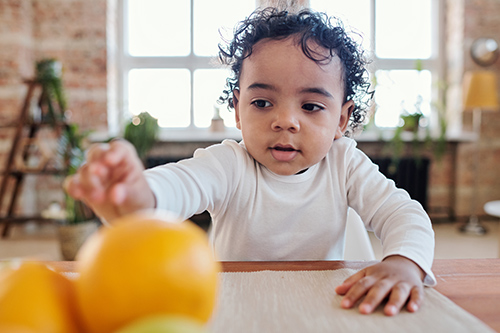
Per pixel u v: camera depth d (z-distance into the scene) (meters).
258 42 0.72
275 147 0.71
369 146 3.80
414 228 0.63
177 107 4.08
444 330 0.38
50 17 3.69
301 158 0.72
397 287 0.46
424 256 0.55
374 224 0.77
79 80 3.71
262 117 0.71
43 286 0.23
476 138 3.63
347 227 1.05
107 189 0.39
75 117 3.72
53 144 3.67
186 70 4.05
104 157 0.37
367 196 0.81
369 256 1.01
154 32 4.03
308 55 0.70
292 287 0.50
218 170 0.77
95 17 3.69
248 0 4.01
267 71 0.69
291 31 0.71
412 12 4.05
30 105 3.34
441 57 4.07
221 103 1.00
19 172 3.08
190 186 0.64
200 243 0.26
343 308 0.44
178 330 0.19
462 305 0.46
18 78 3.51
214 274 0.26
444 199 3.97
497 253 2.77
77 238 2.51
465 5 3.80
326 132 0.72
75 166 2.77
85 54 3.71
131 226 0.25
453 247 2.93
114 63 3.94
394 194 0.78
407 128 3.73
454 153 3.94
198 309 0.24
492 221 3.81
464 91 3.44
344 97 0.82
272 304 0.44
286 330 0.38
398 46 4.07
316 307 0.44
